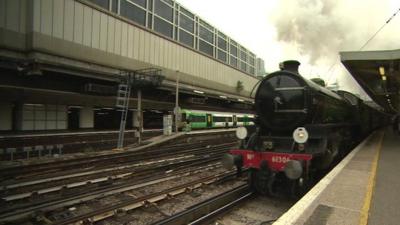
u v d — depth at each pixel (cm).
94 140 2359
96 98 2789
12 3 2059
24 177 1157
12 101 2281
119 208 769
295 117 905
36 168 1271
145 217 757
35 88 2298
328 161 873
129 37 2834
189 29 3756
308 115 898
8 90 2141
